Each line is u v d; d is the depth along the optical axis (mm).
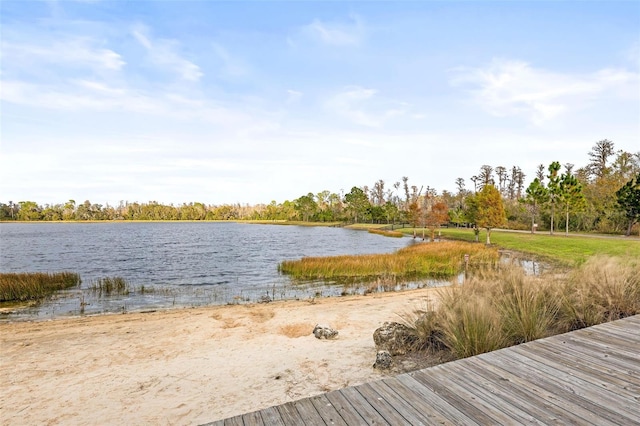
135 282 16250
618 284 5711
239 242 43844
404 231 57062
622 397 2768
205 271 19875
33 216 129375
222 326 8008
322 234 60844
